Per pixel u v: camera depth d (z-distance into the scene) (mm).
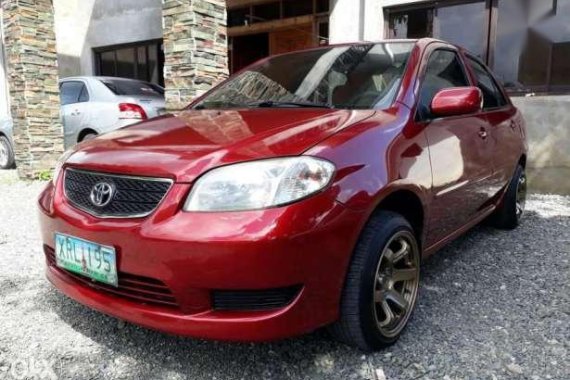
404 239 2301
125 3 10297
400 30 6414
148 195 1896
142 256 1846
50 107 6820
